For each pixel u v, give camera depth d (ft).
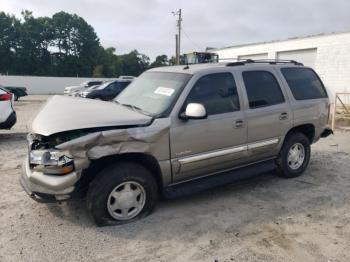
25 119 43.29
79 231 12.03
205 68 14.57
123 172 12.10
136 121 12.21
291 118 17.10
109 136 11.56
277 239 11.64
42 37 213.66
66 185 11.37
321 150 25.08
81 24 226.79
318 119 18.66
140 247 11.05
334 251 10.90
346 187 16.88
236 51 82.17
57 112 12.76
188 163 13.47
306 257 10.53
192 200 14.98
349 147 26.20
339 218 13.33
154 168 12.99
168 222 12.78
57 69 218.18
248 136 15.33
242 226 12.57
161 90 14.21
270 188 16.65
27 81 145.48
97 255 10.57
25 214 13.35
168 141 12.82
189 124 13.26
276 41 70.44
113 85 56.49
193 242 11.40
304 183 17.42
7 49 201.87
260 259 10.41
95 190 11.87
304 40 63.87
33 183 11.76
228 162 14.98
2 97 27.37
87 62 229.04
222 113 14.35
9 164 20.39
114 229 12.17
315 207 14.37
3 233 11.85
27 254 10.57
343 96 56.85
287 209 14.14
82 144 11.22
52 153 11.40
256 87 15.90
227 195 15.66
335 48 58.23
